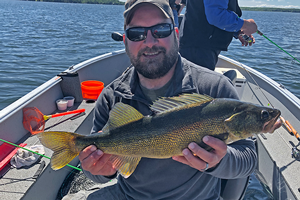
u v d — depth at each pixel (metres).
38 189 0.90
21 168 0.94
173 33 0.63
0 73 3.58
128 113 0.59
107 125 0.61
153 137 0.57
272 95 1.44
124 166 0.61
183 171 0.63
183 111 0.56
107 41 7.12
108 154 0.61
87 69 1.85
